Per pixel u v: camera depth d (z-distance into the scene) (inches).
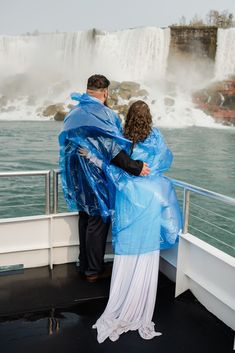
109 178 98.5
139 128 96.2
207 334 94.7
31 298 109.0
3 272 123.6
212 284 101.7
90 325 96.9
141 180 97.0
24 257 125.9
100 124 95.1
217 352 88.1
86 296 110.7
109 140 95.2
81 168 102.3
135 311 97.1
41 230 125.9
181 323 99.1
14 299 108.3
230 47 1366.9
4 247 122.3
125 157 94.1
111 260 131.6
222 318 100.0
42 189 640.4
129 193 96.0
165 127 1396.4
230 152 1145.4
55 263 130.0
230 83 1382.9
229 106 1398.9
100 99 102.3
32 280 119.3
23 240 124.3
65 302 107.3
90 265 118.3
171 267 120.6
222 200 93.0
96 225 113.0
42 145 1157.1
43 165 995.3
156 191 97.0
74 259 132.0
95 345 89.0
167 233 104.0
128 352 87.2
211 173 984.3
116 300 98.3
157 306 106.8
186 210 108.0
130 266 97.3
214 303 102.3
